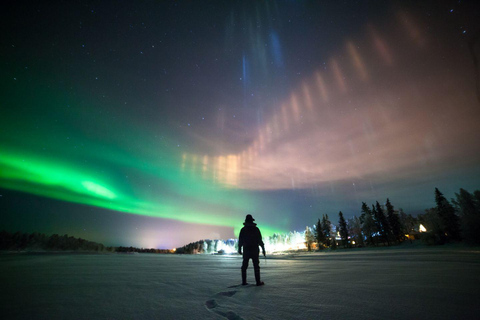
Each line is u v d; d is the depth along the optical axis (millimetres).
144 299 3459
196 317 2518
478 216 26953
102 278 6000
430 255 12586
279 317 2369
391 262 9148
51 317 2559
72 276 6336
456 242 32219
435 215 36750
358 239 67438
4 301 3318
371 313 2363
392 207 57406
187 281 5461
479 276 4453
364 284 4133
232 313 2586
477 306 2430
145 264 11789
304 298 3182
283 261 13789
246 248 4867
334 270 6973
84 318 2518
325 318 2270
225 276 6512
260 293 3684
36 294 3846
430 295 3002
